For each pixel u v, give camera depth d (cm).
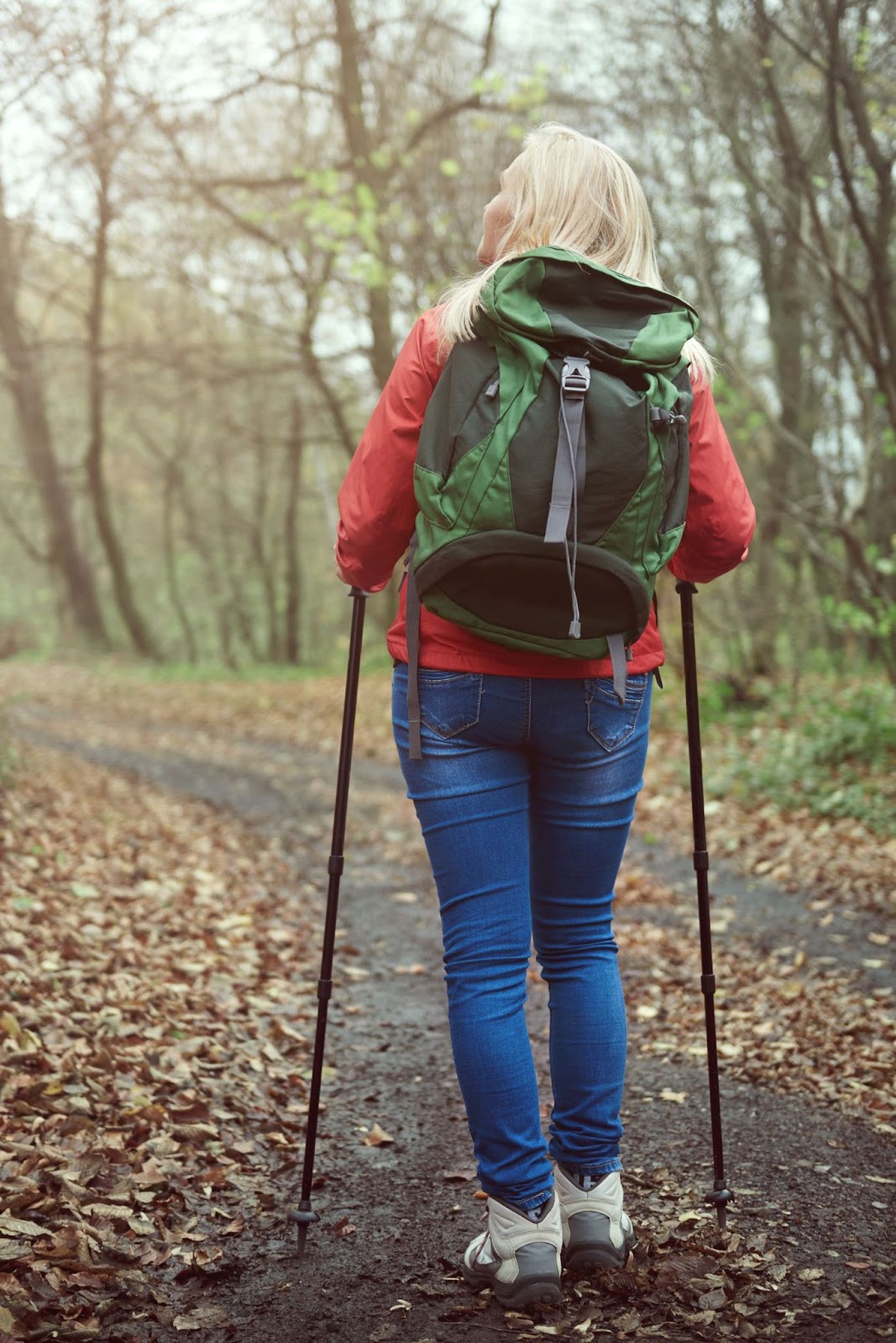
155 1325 194
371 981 446
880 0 695
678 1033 366
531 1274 191
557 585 180
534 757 205
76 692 1822
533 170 201
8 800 665
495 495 177
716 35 802
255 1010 391
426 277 1434
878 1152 261
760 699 1089
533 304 180
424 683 197
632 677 203
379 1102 314
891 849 614
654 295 185
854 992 399
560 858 206
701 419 198
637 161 979
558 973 209
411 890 613
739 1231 221
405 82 1454
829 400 1270
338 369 1739
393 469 195
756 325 1330
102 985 385
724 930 501
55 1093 285
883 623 895
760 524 1167
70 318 2923
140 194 1407
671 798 809
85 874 549
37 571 4038
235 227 1564
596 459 176
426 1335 188
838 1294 194
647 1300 194
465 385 182
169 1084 307
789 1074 318
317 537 3569
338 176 1209
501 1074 193
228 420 2075
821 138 826
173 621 4128
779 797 756
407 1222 238
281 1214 242
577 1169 204
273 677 2105
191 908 532
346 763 225
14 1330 182
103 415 2725
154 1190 246
